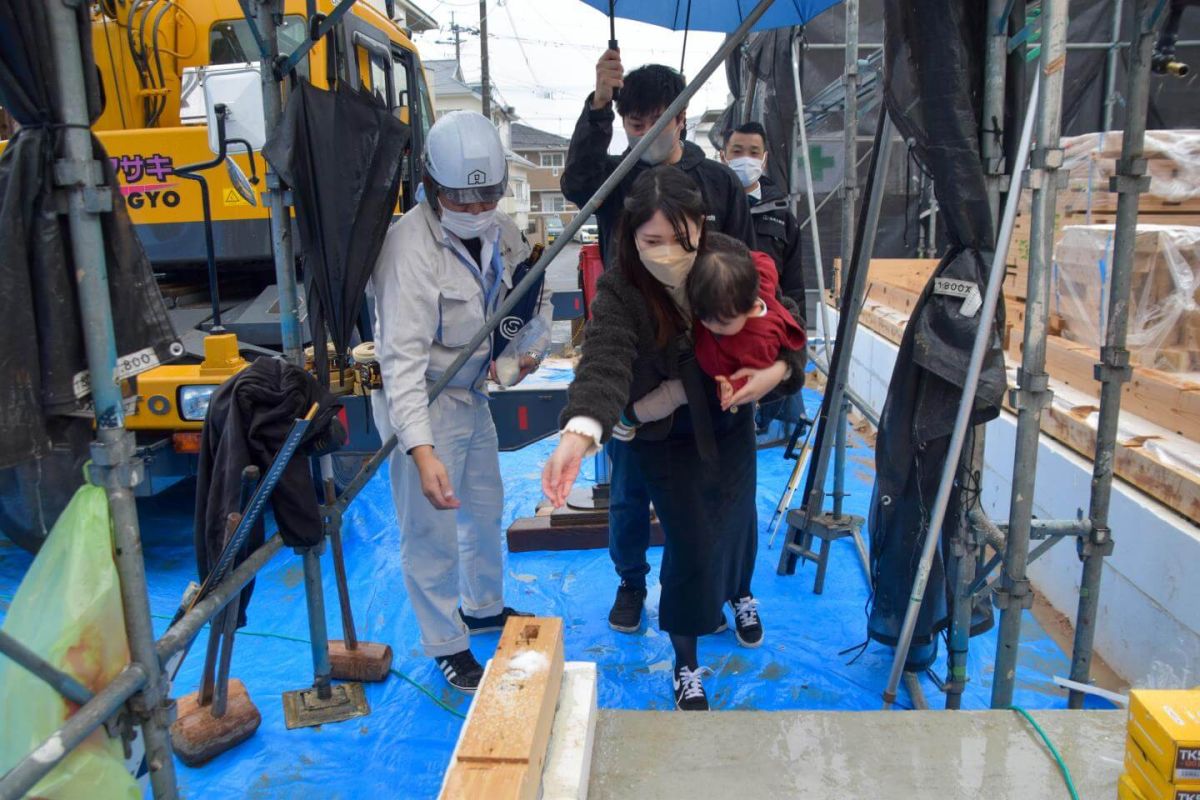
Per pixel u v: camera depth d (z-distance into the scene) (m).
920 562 2.30
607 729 2.02
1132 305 3.60
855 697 2.78
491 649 3.05
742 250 2.00
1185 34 7.72
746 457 2.45
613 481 3.12
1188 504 2.58
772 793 1.80
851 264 3.15
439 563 2.71
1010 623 2.21
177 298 4.36
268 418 2.20
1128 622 2.80
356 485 2.62
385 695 2.83
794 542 3.68
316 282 2.22
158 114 4.35
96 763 1.51
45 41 1.33
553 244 2.19
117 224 1.49
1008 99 2.32
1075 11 7.69
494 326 2.26
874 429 5.95
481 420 2.83
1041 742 1.95
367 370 2.71
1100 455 2.34
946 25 2.17
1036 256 2.00
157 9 4.21
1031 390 2.07
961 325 2.30
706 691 2.82
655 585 3.61
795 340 2.09
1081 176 4.30
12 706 1.52
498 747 1.52
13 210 1.36
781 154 7.75
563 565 3.83
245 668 3.00
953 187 2.26
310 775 2.44
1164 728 1.53
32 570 1.53
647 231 1.89
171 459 3.65
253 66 3.07
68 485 1.62
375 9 5.11
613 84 2.73
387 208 2.26
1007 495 3.79
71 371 1.45
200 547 2.40
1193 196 3.84
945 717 2.04
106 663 1.51
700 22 3.95
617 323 2.02
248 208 4.04
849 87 3.56
